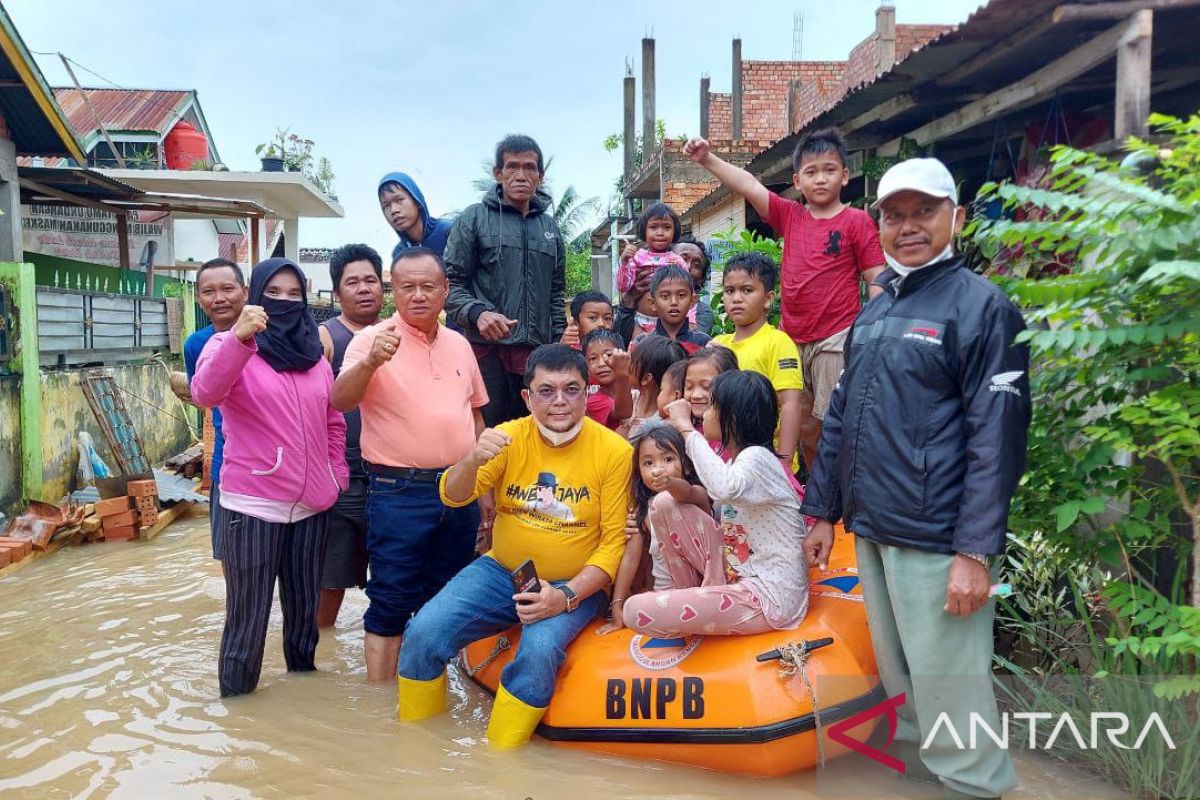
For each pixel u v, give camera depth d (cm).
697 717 336
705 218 1341
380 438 434
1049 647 375
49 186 1138
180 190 1445
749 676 332
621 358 458
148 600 604
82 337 994
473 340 536
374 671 444
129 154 1694
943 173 301
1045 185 562
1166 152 317
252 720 392
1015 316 291
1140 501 332
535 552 392
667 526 365
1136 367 333
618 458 392
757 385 358
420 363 439
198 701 416
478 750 360
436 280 431
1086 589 384
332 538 509
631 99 2159
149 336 1214
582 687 361
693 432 352
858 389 314
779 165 902
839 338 468
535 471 397
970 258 567
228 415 411
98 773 340
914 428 298
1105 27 482
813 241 473
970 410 288
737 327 467
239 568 412
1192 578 328
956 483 294
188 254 2073
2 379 793
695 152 492
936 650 299
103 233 1566
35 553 726
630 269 592
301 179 1402
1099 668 336
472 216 536
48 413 873
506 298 538
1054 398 360
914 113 700
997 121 670
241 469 411
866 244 462
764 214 495
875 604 320
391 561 439
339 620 557
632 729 347
